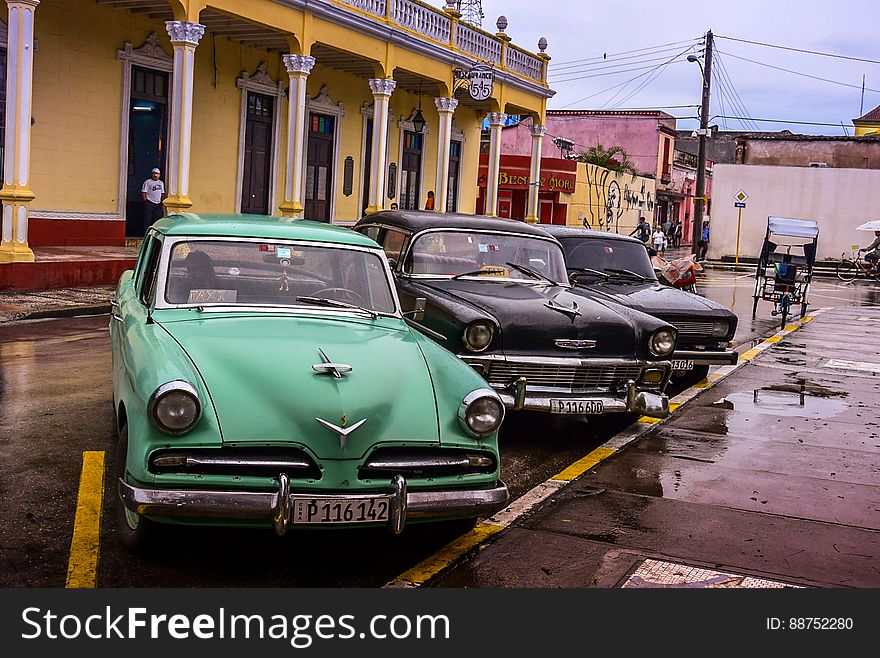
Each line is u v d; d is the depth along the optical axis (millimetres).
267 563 4742
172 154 16047
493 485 4754
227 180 21203
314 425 4336
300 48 18625
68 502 5406
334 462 4332
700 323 9945
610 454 7211
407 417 4586
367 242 6113
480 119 31859
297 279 5742
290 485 4277
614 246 11156
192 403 4207
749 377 10992
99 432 6875
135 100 18781
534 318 7273
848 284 31562
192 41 15867
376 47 21109
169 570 4586
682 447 7512
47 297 13742
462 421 4680
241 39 20531
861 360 12703
